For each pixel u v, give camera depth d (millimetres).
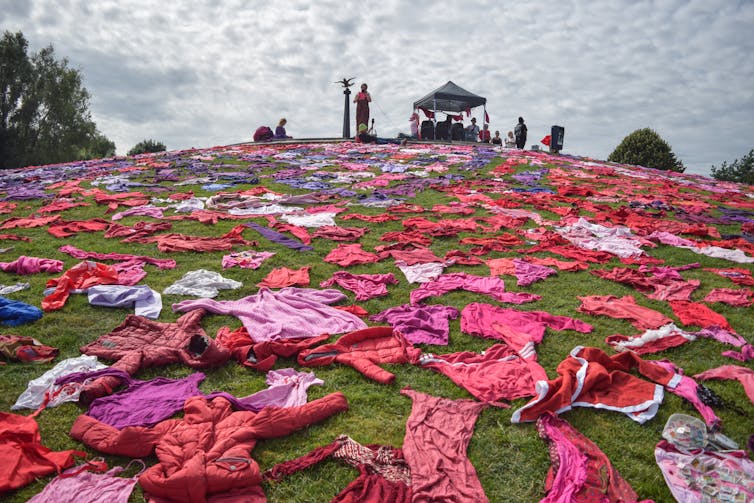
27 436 4230
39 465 3998
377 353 6020
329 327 6570
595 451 4387
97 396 4895
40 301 7055
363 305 7430
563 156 24297
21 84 41344
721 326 6809
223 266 8648
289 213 12188
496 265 9070
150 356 5574
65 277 7367
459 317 7109
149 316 6680
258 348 5832
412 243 10148
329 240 10344
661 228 11797
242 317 6719
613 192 15797
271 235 10391
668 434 4641
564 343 6426
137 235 9992
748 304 7617
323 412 4812
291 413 4660
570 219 12203
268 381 5438
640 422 4867
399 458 4273
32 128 43219
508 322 6859
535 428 4770
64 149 44312
